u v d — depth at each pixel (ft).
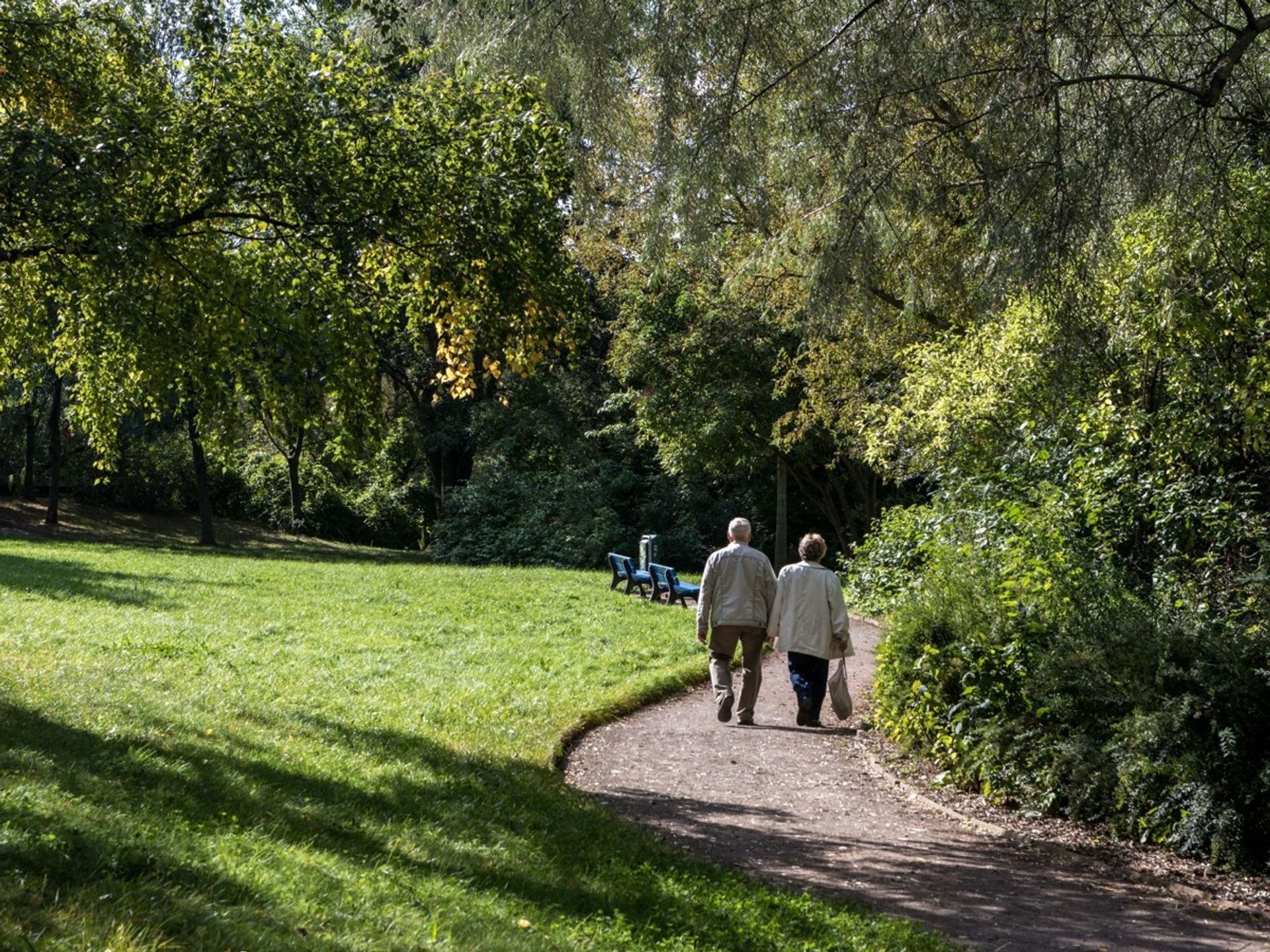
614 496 126.72
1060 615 29.04
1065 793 26.03
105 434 45.60
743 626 36.35
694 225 31.30
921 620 32.68
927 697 31.12
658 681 43.45
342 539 158.40
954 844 24.52
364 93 35.91
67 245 32.14
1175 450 35.68
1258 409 33.53
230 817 19.54
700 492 129.29
